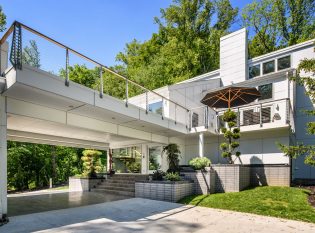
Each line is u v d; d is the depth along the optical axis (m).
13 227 6.07
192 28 34.28
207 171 10.85
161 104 16.20
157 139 14.70
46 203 9.77
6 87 6.63
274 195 9.30
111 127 11.38
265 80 15.92
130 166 17.38
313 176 13.91
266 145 14.12
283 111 12.95
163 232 5.73
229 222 6.66
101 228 6.02
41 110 8.30
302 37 26.78
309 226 6.22
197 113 16.88
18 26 6.32
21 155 19.36
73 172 24.91
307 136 14.66
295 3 27.62
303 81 9.34
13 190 18.56
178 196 10.12
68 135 13.48
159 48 38.09
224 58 19.36
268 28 30.23
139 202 9.86
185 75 30.33
